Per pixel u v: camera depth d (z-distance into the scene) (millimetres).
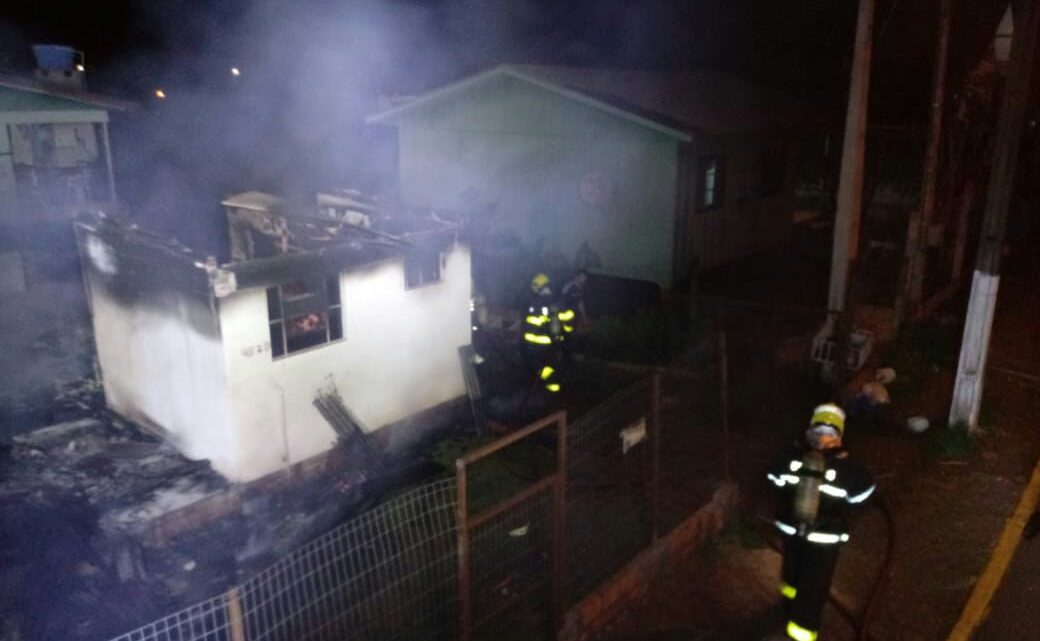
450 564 6398
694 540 6641
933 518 7203
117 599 6145
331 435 8273
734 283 15805
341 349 8234
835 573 6398
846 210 9430
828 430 5379
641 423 6465
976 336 8430
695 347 11367
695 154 14781
